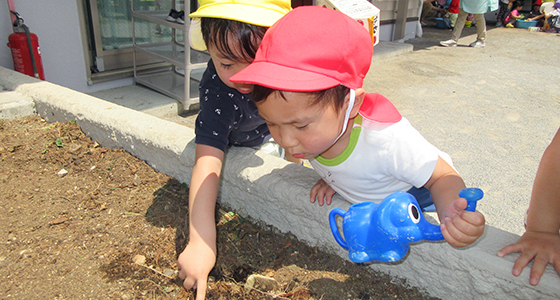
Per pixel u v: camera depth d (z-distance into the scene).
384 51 6.77
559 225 1.26
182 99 4.16
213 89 1.62
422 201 1.50
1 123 2.75
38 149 2.43
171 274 1.54
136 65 4.87
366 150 1.31
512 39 8.73
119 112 2.50
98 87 4.55
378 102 1.34
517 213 2.47
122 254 1.63
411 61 6.64
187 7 3.80
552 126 4.00
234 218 1.92
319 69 1.06
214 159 1.55
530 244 1.24
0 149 2.39
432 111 4.37
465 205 1.00
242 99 1.66
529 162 3.20
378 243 1.12
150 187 2.09
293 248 1.70
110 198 2.00
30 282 1.47
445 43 7.98
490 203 2.59
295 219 1.70
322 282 1.52
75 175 2.20
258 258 1.65
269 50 1.10
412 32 8.88
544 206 1.25
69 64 4.29
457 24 7.89
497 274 1.25
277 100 1.06
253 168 1.83
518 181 2.89
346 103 1.16
